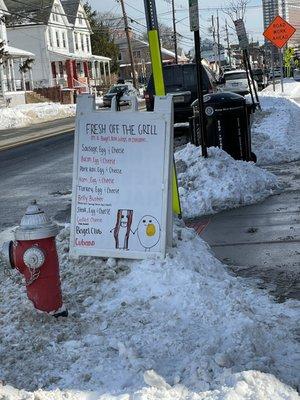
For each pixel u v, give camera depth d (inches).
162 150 198.8
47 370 146.6
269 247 247.8
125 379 139.6
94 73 2810.0
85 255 203.0
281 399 127.0
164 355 150.2
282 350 156.0
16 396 133.0
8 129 1144.8
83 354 152.0
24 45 2325.3
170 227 200.7
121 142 202.1
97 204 203.2
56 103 1780.3
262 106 794.2
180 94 649.0
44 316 170.9
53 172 515.8
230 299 180.1
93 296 185.8
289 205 313.9
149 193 198.7
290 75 2596.0
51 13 2337.6
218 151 346.6
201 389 131.9
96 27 3240.7
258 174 349.4
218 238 268.7
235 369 139.3
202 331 161.8
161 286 183.0
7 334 165.9
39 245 168.9
